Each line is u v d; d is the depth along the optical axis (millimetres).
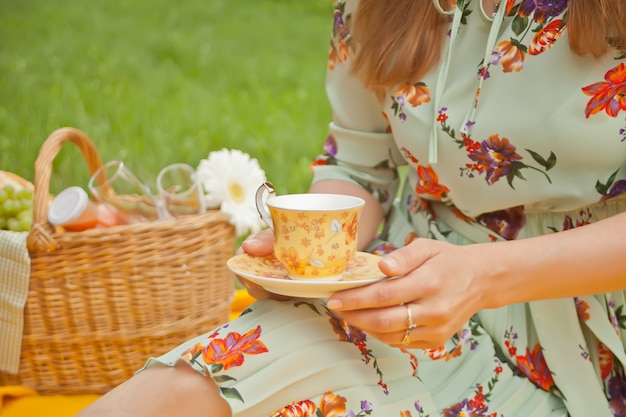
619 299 1452
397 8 1474
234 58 6566
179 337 2084
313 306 1319
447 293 1181
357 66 1539
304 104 5348
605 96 1322
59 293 1977
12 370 2010
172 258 2035
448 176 1475
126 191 2152
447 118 1440
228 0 8812
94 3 8414
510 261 1236
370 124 1690
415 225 1621
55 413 1944
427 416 1344
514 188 1419
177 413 1203
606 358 1468
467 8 1438
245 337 1247
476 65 1431
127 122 4762
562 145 1356
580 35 1299
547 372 1465
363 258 1355
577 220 1438
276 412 1237
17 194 2174
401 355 1365
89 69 5980
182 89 5621
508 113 1381
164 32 7375
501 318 1481
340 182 1700
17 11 7844
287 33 7539
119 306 2004
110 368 2037
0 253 1963
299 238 1218
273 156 4277
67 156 4020
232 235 2219
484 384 1428
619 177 1382
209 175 2219
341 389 1274
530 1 1365
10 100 5086
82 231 1980
